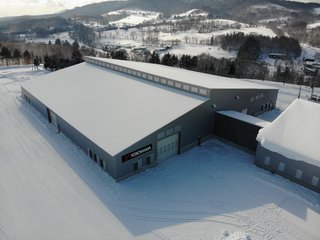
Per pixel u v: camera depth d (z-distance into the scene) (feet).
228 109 93.15
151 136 70.33
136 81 104.63
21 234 52.29
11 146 84.94
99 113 85.61
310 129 69.56
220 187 65.82
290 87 162.50
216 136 90.22
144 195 62.80
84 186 65.67
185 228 53.78
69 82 119.44
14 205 59.67
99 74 121.39
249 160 77.92
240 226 54.34
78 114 87.81
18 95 135.44
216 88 84.07
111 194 62.95
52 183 66.95
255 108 109.91
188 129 80.64
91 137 73.67
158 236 51.85
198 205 59.93
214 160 77.77
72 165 74.18
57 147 83.87
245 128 80.53
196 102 82.23
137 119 77.71
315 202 60.90
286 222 55.47
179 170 72.69
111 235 52.08
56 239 51.21
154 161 74.33
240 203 60.64
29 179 68.54
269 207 59.36
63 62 197.06
